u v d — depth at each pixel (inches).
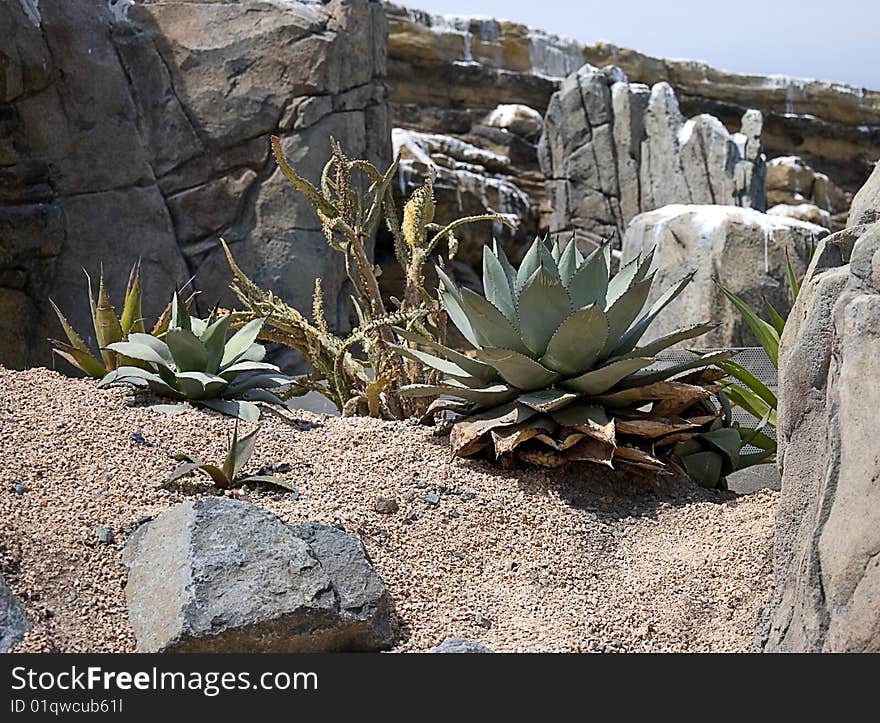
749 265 329.7
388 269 442.9
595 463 143.3
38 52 334.6
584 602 112.6
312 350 181.3
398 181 436.1
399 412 169.2
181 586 95.6
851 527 83.6
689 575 117.7
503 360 135.9
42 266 340.5
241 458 126.9
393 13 549.6
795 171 587.5
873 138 648.4
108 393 148.6
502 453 139.5
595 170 513.0
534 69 588.1
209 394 151.6
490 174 523.2
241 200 369.7
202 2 376.2
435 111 560.1
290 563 99.3
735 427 154.9
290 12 376.2
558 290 136.6
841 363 89.0
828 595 85.3
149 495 119.1
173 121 365.7
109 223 352.5
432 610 108.6
